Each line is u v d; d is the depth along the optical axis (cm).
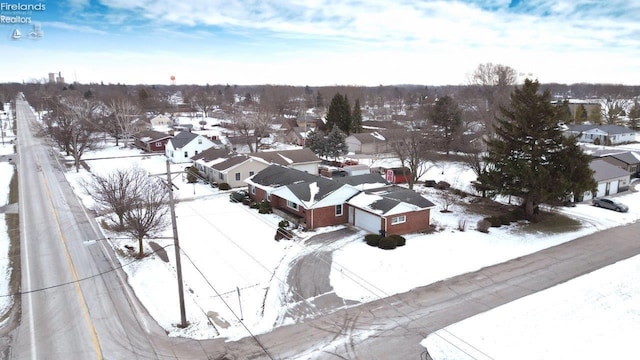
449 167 5844
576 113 10762
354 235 3184
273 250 2888
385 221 3084
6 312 2102
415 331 1947
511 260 2764
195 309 2141
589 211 3847
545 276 2525
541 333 1934
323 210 3356
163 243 3000
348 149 7281
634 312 2119
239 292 2216
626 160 5209
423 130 6153
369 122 9894
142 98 14825
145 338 1894
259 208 3791
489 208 3959
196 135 6769
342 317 2073
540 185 3253
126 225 3244
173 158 6519
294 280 2453
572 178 3319
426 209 3300
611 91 16700
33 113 14775
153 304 2184
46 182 4997
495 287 2383
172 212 1888
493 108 6109
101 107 11725
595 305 2184
